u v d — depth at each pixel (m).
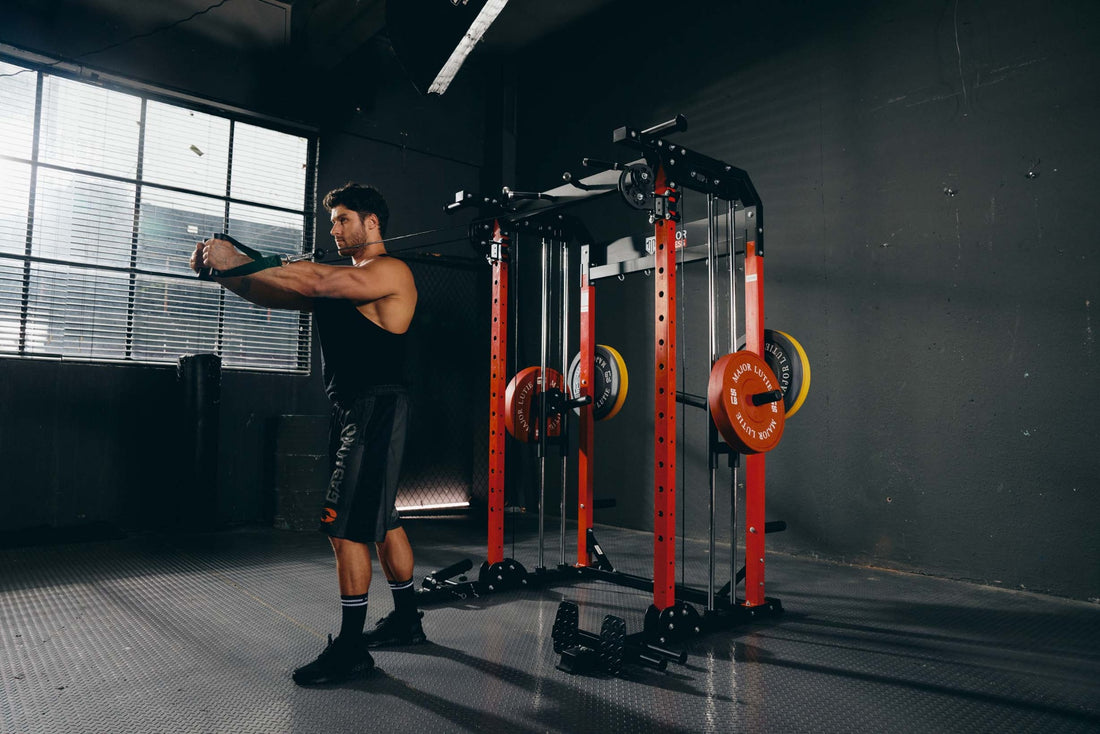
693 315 4.45
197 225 4.78
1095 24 2.97
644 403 4.75
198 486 4.47
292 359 5.12
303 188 5.19
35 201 4.23
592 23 5.27
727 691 1.95
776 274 4.04
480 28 2.97
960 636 2.45
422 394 5.52
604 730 1.68
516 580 3.07
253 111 4.91
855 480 3.65
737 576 2.78
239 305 4.93
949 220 3.37
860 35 3.74
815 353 3.85
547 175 5.57
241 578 3.25
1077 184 2.99
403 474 5.39
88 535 4.14
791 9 4.05
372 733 1.65
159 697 1.86
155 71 4.60
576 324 5.23
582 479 3.36
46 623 2.54
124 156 4.52
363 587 2.02
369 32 4.64
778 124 4.08
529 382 3.20
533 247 5.64
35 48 4.17
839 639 2.42
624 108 5.00
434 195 5.71
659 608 2.36
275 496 4.71
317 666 1.97
